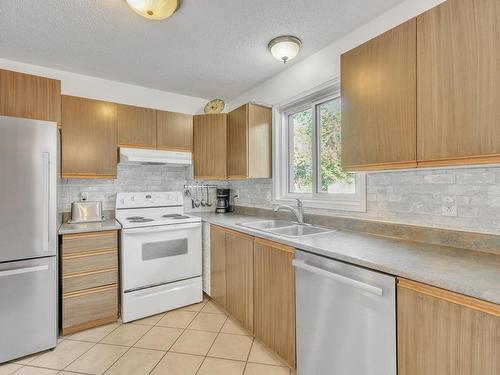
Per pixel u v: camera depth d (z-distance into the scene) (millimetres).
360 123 1525
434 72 1196
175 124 2975
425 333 1011
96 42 2066
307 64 2340
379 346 1166
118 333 2146
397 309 1103
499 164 1099
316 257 1470
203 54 2270
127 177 2977
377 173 1821
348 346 1301
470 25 1083
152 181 3129
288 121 2754
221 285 2473
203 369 1721
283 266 1721
